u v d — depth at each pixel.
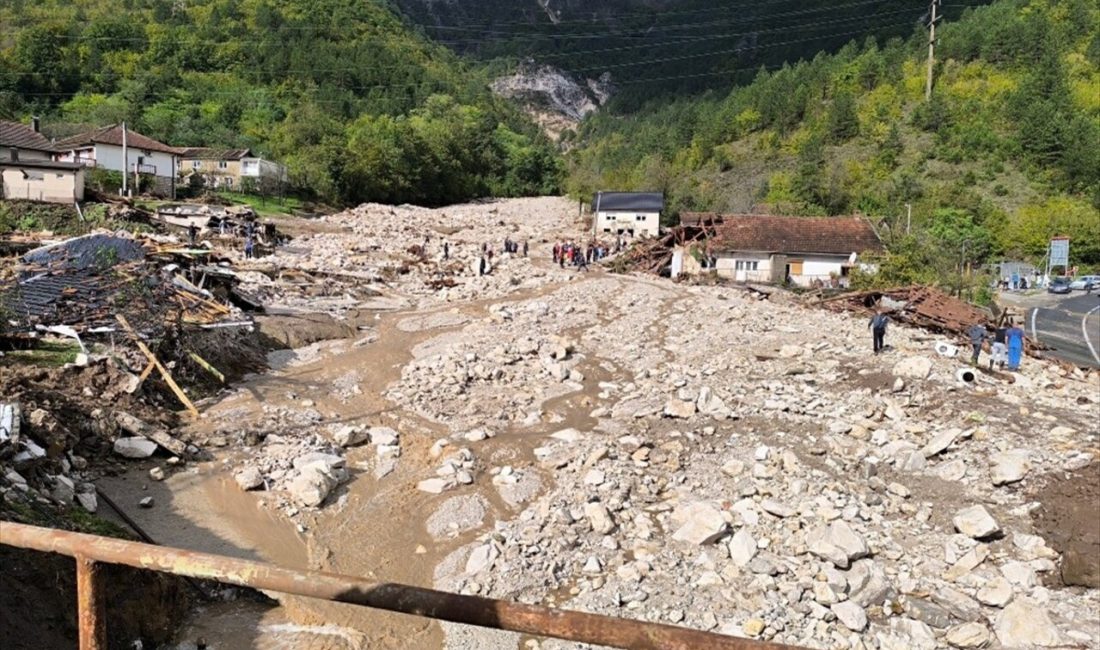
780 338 27.72
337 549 13.92
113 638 9.67
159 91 91.69
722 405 19.80
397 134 90.81
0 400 14.46
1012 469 15.67
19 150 48.28
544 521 14.64
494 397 21.91
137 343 19.38
